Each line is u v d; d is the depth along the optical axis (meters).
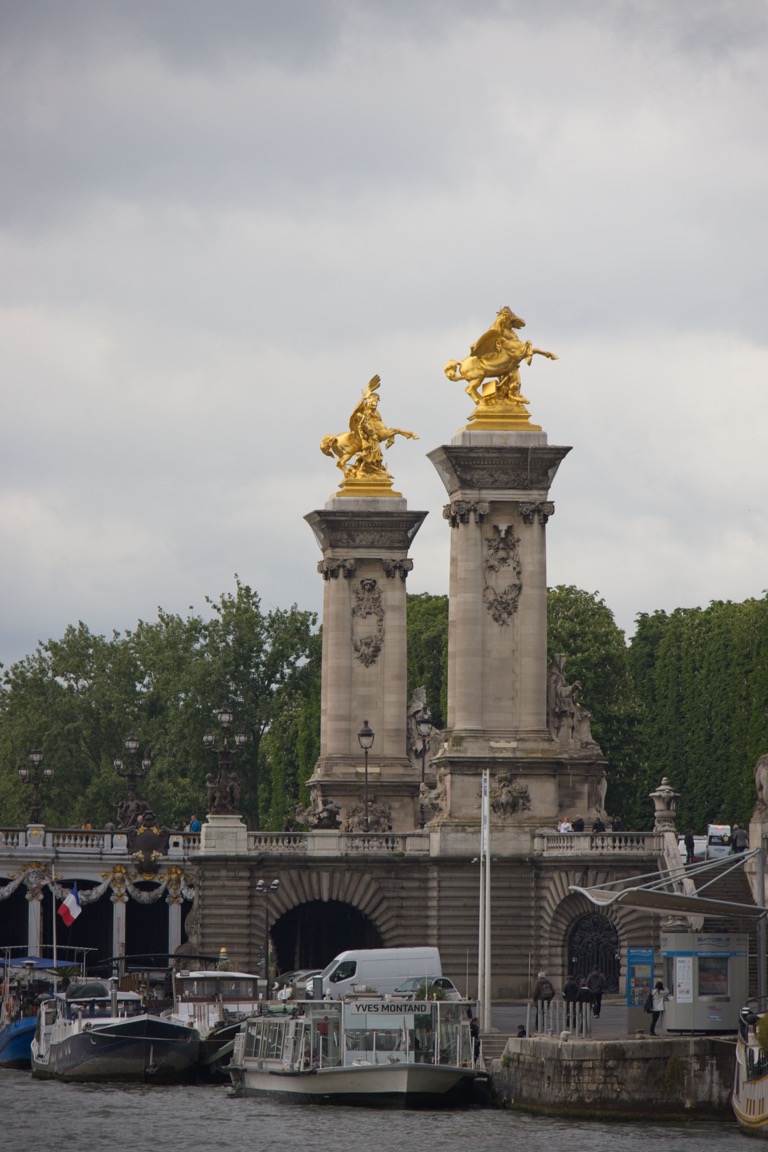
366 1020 120.19
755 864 147.50
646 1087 109.12
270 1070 122.75
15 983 153.88
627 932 158.12
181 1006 138.38
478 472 167.25
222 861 161.88
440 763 166.50
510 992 160.62
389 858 163.50
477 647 166.38
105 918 184.50
